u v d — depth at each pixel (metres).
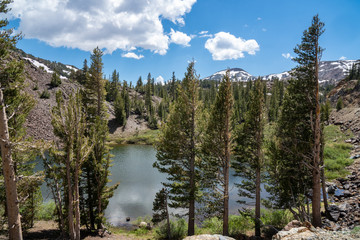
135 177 37.25
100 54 25.09
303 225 10.27
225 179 16.80
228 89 16.41
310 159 15.00
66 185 14.18
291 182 16.17
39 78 98.81
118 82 150.88
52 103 83.94
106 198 18.22
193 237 10.91
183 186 17.83
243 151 18.38
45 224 18.61
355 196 18.00
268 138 18.33
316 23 14.13
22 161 14.79
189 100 18.19
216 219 20.00
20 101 13.65
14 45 10.28
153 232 19.45
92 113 24.61
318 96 14.70
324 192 16.98
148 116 110.38
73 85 106.12
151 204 26.22
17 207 10.77
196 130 18.44
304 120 15.34
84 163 16.77
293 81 15.47
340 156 31.20
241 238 16.25
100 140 17.38
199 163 18.08
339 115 66.25
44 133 67.12
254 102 17.77
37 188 15.63
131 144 80.88
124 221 22.00
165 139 18.42
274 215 19.09
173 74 116.06
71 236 12.52
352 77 103.31
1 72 10.02
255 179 18.58
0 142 10.38
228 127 16.52
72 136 11.98
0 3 9.48
